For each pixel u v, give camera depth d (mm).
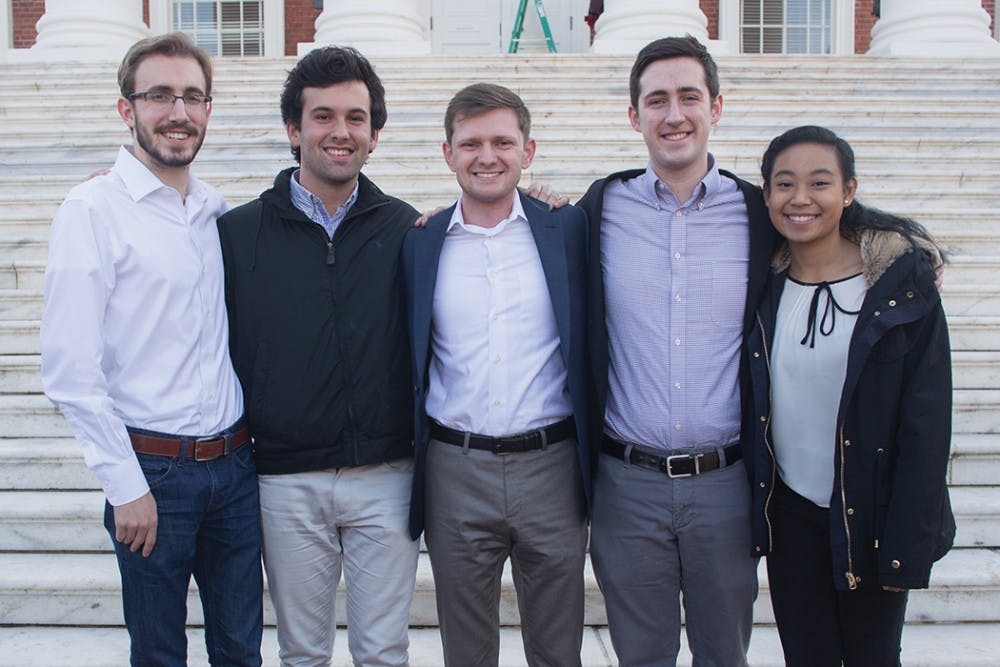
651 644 2600
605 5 10633
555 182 5988
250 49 14000
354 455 2527
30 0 13211
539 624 2654
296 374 2500
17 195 5777
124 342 2336
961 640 3156
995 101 7781
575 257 2592
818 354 2369
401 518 2604
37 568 3369
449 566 2582
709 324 2516
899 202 5922
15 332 4484
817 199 2324
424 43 10305
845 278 2383
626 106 7688
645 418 2537
